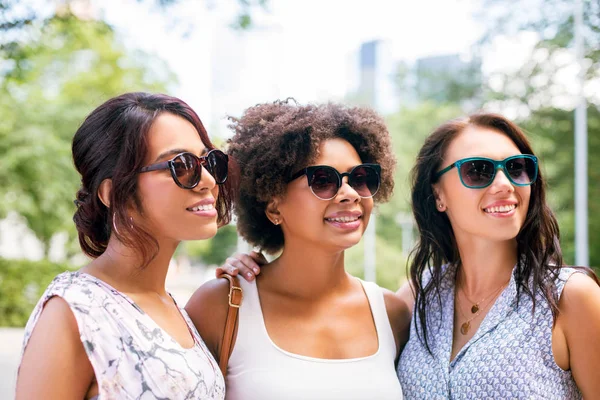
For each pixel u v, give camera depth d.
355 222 2.73
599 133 18.83
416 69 32.88
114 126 2.12
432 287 2.97
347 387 2.60
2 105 15.02
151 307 2.21
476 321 2.79
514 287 2.66
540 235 2.71
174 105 2.25
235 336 2.71
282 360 2.63
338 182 2.68
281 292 2.86
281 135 2.75
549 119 20.05
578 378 2.49
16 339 11.39
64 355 1.90
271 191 2.80
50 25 9.23
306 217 2.72
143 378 1.96
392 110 33.53
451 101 26.86
